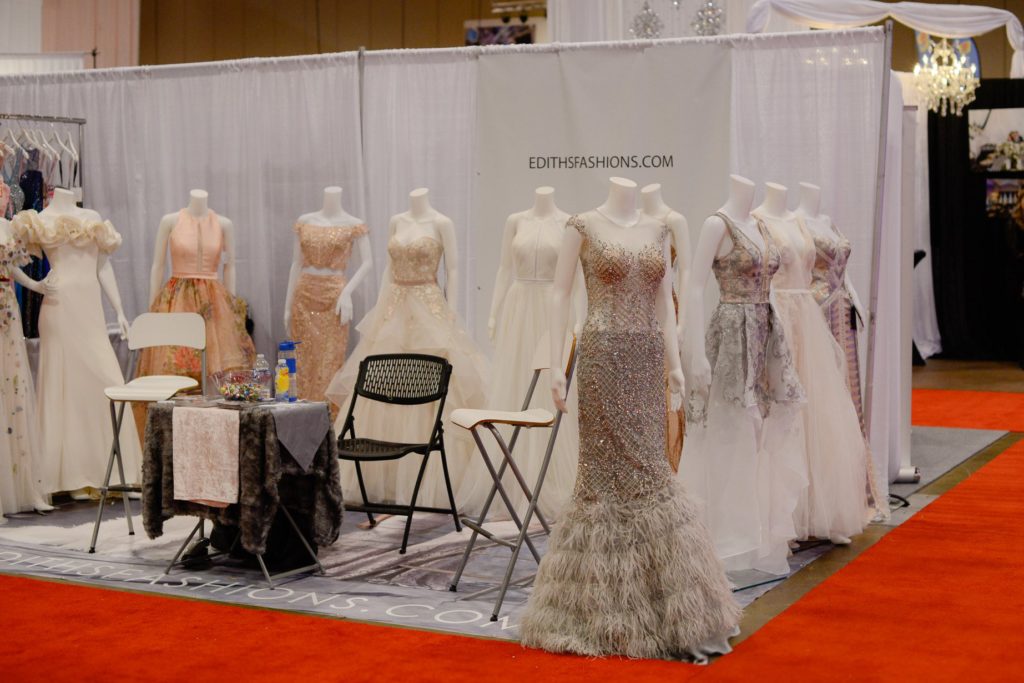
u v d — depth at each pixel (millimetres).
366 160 6625
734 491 4699
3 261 6059
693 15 7941
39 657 3582
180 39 13555
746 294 4746
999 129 15430
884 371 6004
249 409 4590
